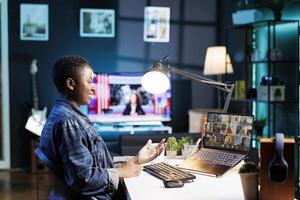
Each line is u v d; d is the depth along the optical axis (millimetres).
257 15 4879
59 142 1786
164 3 5695
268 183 1603
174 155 2438
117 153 3369
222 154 2174
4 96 5289
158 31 5691
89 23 5473
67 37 5422
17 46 5289
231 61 5492
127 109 5355
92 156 1842
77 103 1922
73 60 1903
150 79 2293
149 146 2258
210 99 5871
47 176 4969
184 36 5781
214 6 5852
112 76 5309
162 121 5516
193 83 5812
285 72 4461
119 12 5555
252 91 4527
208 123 2316
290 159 1579
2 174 5090
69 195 1814
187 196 1708
